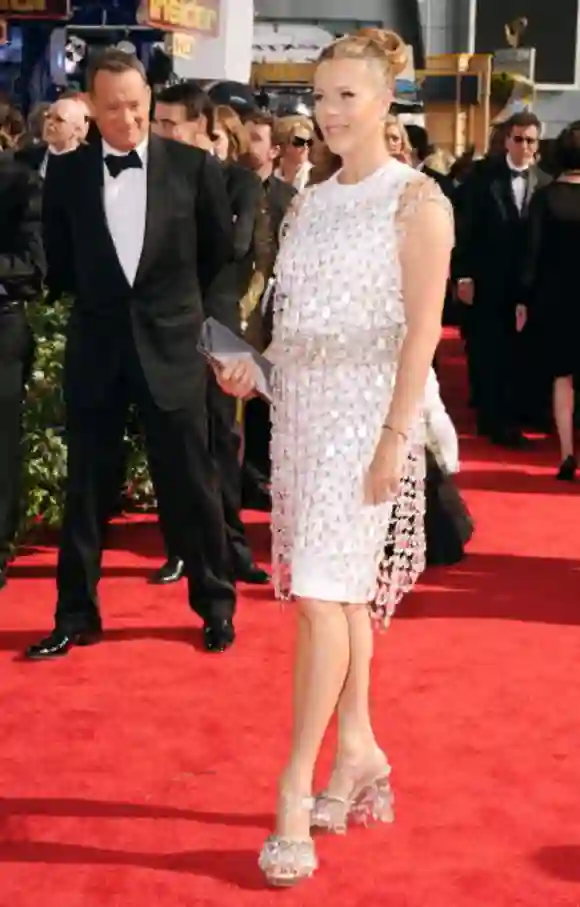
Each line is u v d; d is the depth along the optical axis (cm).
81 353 642
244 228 720
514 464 1114
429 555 813
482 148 2678
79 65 1440
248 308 733
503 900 443
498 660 661
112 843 480
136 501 929
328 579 446
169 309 638
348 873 459
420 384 439
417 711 595
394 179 445
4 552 766
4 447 750
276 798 491
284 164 910
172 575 780
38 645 658
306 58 2350
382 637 689
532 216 1043
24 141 975
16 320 733
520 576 805
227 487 761
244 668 645
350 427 448
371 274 443
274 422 467
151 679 630
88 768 539
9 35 1429
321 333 449
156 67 1422
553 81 3494
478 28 3359
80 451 653
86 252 631
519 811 504
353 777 490
